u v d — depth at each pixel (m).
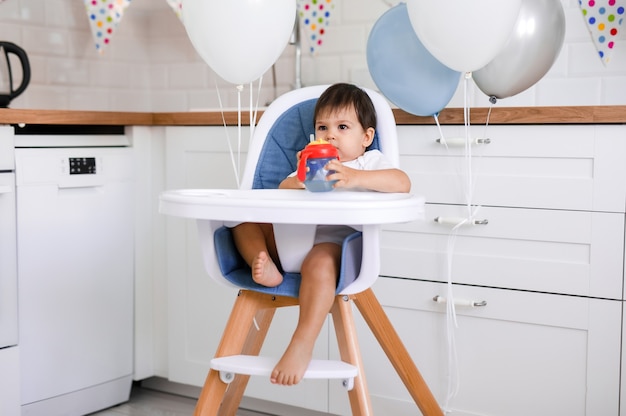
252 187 1.78
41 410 2.19
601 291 1.83
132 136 2.42
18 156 2.10
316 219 1.35
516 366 1.93
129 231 2.42
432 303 2.02
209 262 1.61
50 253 2.19
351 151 1.70
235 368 1.49
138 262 2.45
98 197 2.32
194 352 2.40
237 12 1.68
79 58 2.87
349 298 1.60
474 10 1.59
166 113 2.39
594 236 1.83
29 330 2.14
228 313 2.33
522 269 1.91
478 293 1.96
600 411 1.85
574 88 2.39
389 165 1.63
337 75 2.73
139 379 2.47
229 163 2.30
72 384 2.27
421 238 2.02
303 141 1.81
